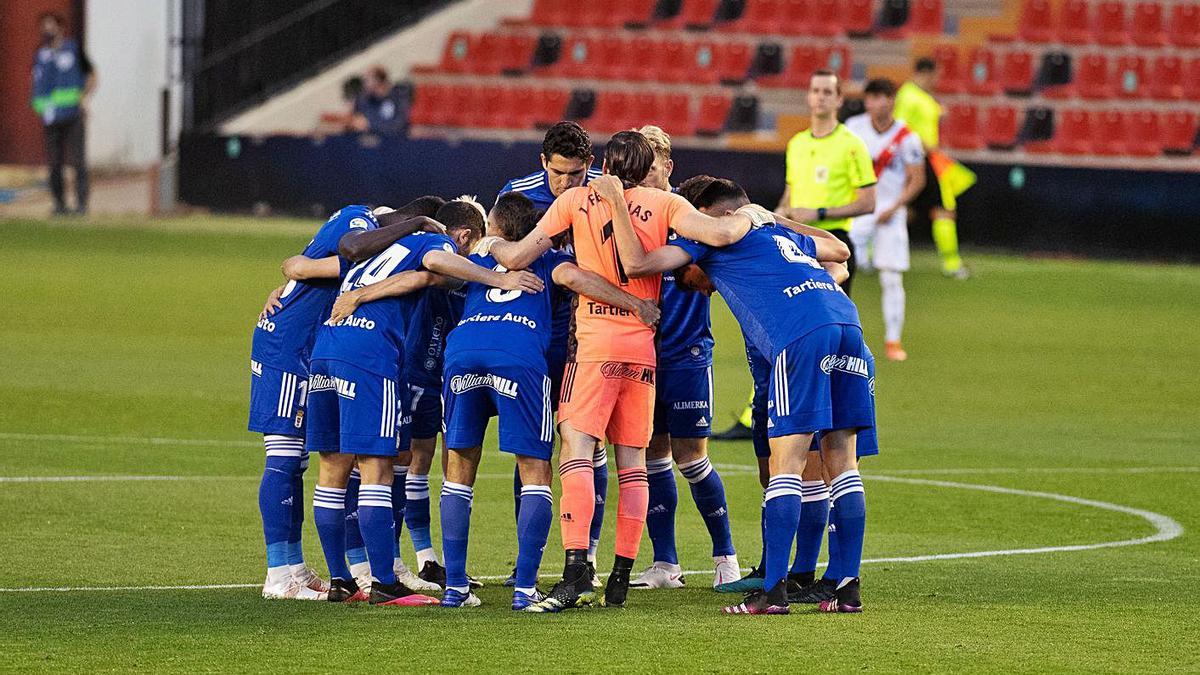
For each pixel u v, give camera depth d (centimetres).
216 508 3203
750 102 10750
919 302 7688
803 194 4028
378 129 10362
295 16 11975
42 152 12688
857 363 2389
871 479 3744
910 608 2412
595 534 2719
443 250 2434
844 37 11281
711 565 2850
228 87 11694
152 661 2005
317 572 2730
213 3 11794
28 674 1933
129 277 7806
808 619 2323
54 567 2645
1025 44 11181
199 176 10756
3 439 3944
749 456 3994
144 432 4109
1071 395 5203
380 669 1983
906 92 8412
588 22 11669
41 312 6531
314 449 2448
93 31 12406
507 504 3356
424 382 2631
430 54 11862
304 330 2525
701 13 11550
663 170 2670
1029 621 2317
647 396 2441
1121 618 2342
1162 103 10781
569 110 11025
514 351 2377
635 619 2319
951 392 5222
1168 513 3347
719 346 6372
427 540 2692
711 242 2378
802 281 2388
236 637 2150
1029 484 3688
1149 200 9312
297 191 10531
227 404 4588
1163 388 5388
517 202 2525
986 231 9550
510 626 2248
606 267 2419
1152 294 8144
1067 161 10419
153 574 2614
